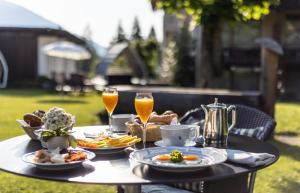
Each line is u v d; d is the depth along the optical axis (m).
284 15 18.45
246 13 7.65
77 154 2.00
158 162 1.91
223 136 2.34
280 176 4.61
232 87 18.86
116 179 1.74
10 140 2.50
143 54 22.33
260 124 3.01
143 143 2.31
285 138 7.07
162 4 7.89
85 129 2.87
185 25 17.78
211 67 11.22
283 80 18.12
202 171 1.84
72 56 18.92
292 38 18.66
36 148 2.29
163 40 20.36
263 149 2.27
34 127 2.45
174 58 18.03
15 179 4.51
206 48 11.17
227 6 8.14
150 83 16.12
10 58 21.70
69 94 16.77
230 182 2.13
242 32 18.97
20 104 12.19
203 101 6.75
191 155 2.02
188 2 7.81
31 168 1.91
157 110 7.00
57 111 2.24
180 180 1.71
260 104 6.69
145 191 2.51
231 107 2.45
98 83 19.17
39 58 22.06
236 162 1.94
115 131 2.69
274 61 6.84
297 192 4.10
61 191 4.12
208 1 7.85
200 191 2.52
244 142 2.45
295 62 17.97
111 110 2.63
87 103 12.88
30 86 20.72
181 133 2.25
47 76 21.92
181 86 17.81
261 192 4.08
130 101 7.15
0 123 8.28
